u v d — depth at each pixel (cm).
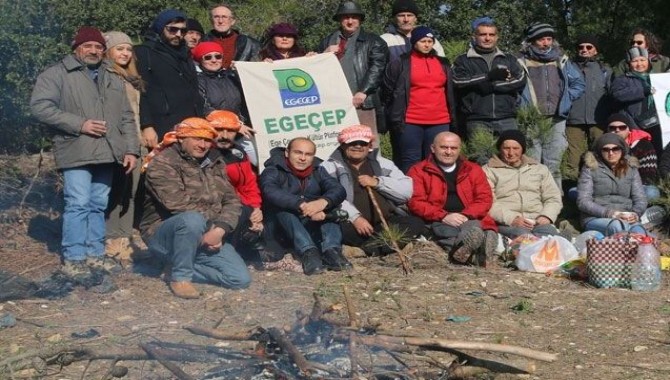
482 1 1786
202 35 966
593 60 1071
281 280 791
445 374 525
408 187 893
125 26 1367
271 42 985
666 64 1091
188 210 749
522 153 948
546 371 577
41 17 1123
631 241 804
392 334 584
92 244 791
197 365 550
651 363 593
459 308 716
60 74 778
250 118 934
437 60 981
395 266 848
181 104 858
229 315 678
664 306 737
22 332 631
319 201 828
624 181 960
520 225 925
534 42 1025
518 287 793
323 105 952
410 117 974
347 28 980
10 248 875
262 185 838
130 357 536
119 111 794
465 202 904
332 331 532
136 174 859
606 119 1059
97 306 697
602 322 688
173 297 725
